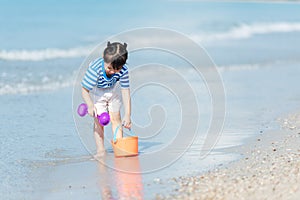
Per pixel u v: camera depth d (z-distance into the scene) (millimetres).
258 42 29953
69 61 21641
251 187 7090
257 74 19609
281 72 20125
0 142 10453
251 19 39969
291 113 12820
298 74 19625
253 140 10289
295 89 16406
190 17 40062
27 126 11789
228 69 20812
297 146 9594
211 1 57938
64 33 29797
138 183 7867
